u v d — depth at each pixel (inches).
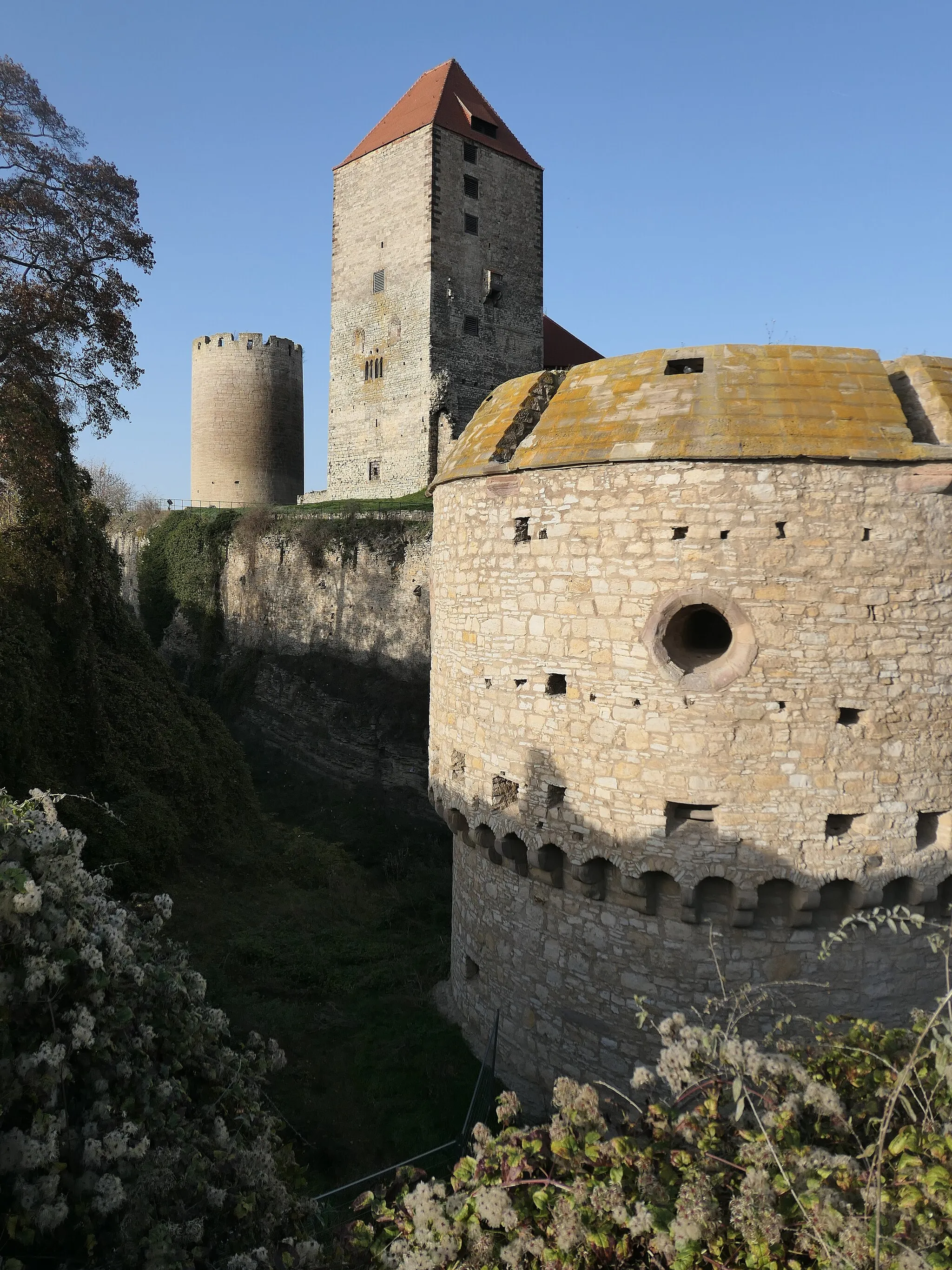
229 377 2236.7
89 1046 209.3
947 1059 182.2
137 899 313.1
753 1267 160.9
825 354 370.9
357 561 1182.9
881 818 352.8
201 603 1547.7
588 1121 202.2
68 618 762.8
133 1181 194.5
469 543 439.2
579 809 384.8
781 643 348.8
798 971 360.8
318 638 1256.2
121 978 237.6
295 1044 476.4
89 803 665.0
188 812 772.0
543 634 397.4
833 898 362.3
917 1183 168.7
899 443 339.6
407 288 1737.2
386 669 1126.4
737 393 358.3
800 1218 168.4
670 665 359.6
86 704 749.3
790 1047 254.2
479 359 1786.4
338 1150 399.9
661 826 361.1
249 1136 257.0
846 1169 174.6
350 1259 215.6
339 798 1053.8
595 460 368.5
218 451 2255.2
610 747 373.7
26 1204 177.5
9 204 769.6
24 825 234.7
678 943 369.7
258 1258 196.7
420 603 1079.0
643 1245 176.2
